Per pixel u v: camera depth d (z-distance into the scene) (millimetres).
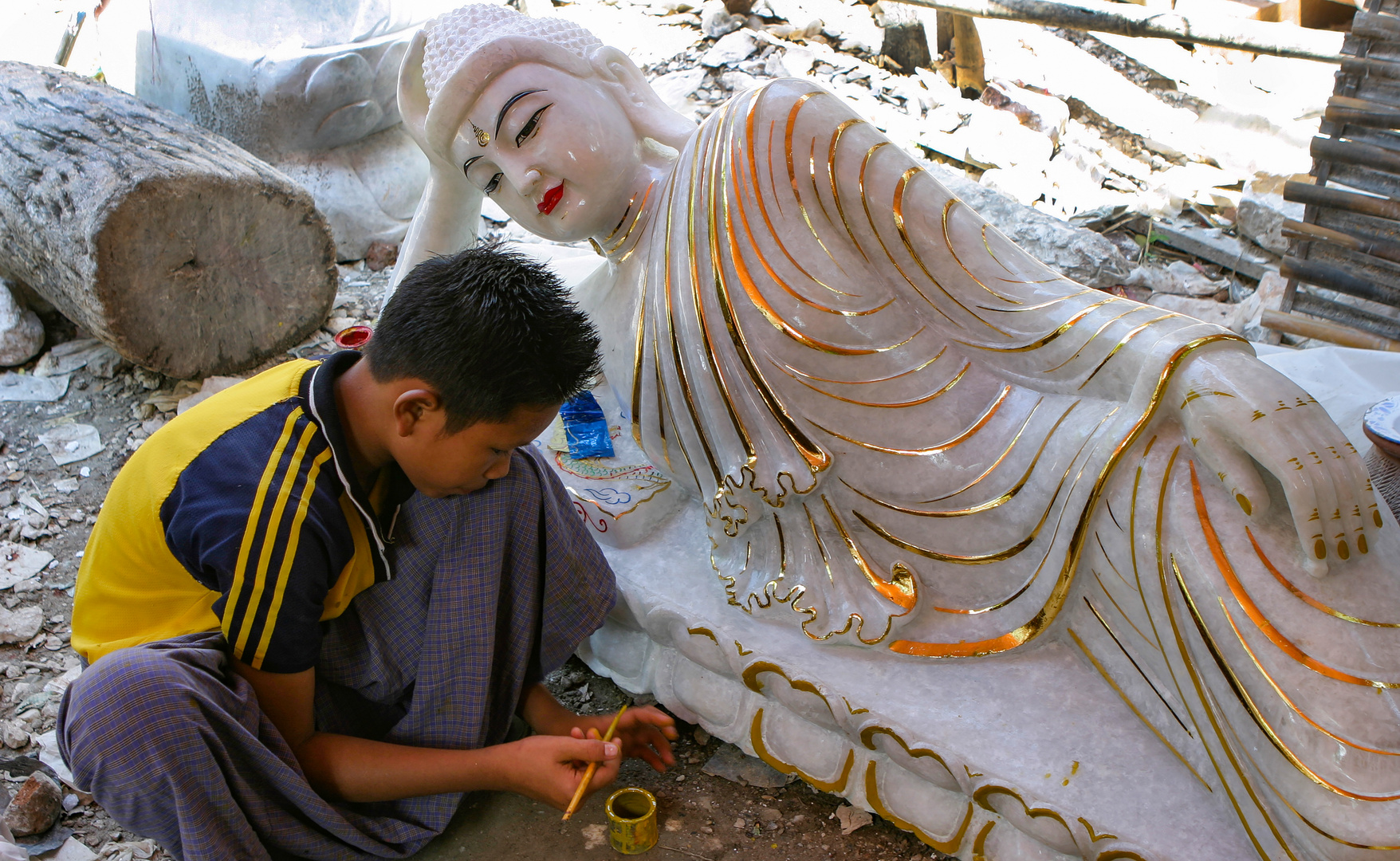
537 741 1767
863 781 1885
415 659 1803
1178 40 3658
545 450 2416
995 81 4742
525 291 1468
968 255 1906
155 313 3105
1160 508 1617
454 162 2156
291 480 1511
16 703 2232
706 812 1970
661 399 2082
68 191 2961
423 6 4098
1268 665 1489
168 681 1483
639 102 2143
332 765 1736
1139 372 1674
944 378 1915
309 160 3955
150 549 1593
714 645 1991
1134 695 1747
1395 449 1997
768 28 5367
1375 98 2826
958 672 1858
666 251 2031
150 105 3379
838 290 1899
